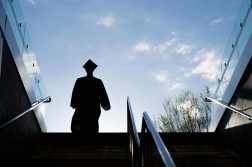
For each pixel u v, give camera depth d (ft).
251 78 15.98
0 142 12.42
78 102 17.37
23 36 16.61
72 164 14.85
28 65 17.67
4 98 13.38
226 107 18.57
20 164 14.99
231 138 18.56
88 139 17.47
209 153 16.79
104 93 17.83
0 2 12.57
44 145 17.52
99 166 14.80
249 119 15.96
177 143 18.84
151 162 11.30
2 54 13.05
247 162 15.83
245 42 16.62
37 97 20.07
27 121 17.33
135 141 12.30
